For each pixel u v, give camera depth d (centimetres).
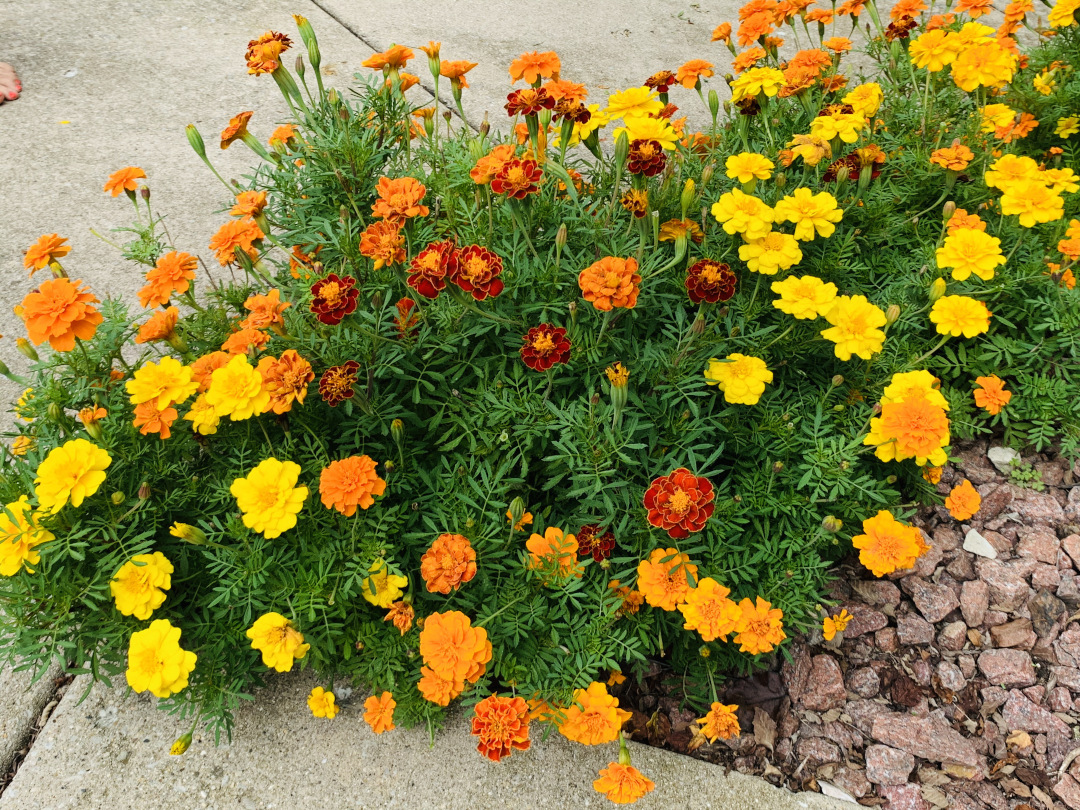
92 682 67
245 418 70
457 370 77
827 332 75
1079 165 103
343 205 84
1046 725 76
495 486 73
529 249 83
